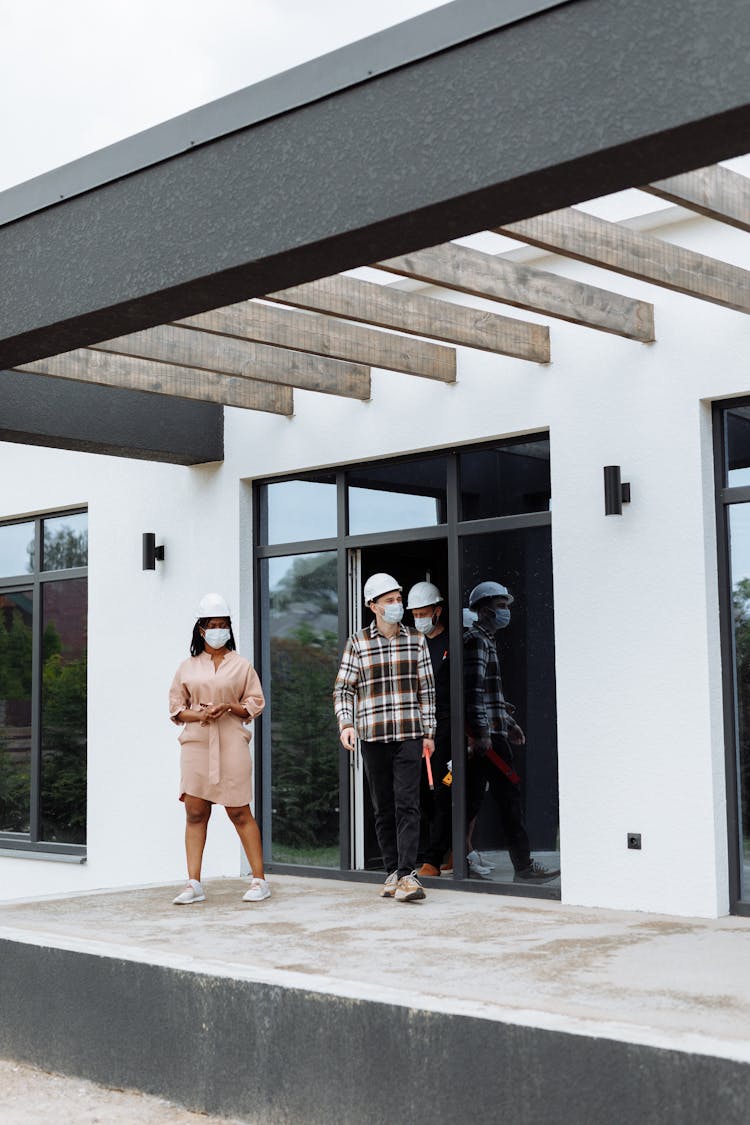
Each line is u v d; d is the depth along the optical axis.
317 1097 4.56
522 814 7.17
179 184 4.66
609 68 3.57
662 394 6.64
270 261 4.40
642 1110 3.76
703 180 4.77
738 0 3.33
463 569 7.52
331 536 8.22
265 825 8.47
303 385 7.54
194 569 8.82
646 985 4.61
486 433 7.32
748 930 5.88
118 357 7.33
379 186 4.07
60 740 9.93
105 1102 5.09
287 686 8.42
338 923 6.25
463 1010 4.21
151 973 5.16
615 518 6.76
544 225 5.23
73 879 9.54
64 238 5.07
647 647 6.60
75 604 9.90
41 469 9.98
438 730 7.59
